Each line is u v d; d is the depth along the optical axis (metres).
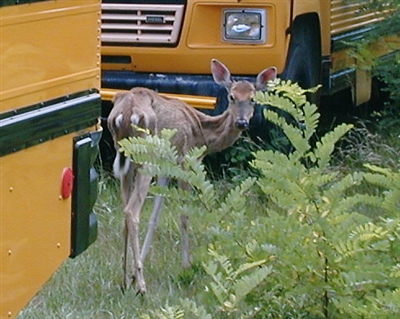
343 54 12.40
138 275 7.91
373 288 5.11
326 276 5.19
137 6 10.35
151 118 8.45
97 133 5.77
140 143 5.39
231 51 10.27
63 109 5.33
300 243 5.18
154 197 8.49
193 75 10.48
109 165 11.02
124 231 8.08
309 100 11.41
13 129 4.86
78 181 5.60
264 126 10.49
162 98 8.80
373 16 12.06
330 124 13.35
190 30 10.27
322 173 6.08
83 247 5.71
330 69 12.00
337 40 12.12
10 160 4.88
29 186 5.09
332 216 5.28
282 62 10.33
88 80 5.62
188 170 5.81
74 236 5.63
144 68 10.54
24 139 4.98
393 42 11.64
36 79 5.09
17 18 4.86
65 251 5.54
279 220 5.22
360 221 5.32
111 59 10.57
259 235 5.28
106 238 8.80
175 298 7.66
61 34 5.29
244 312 5.39
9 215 4.91
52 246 5.38
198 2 10.23
